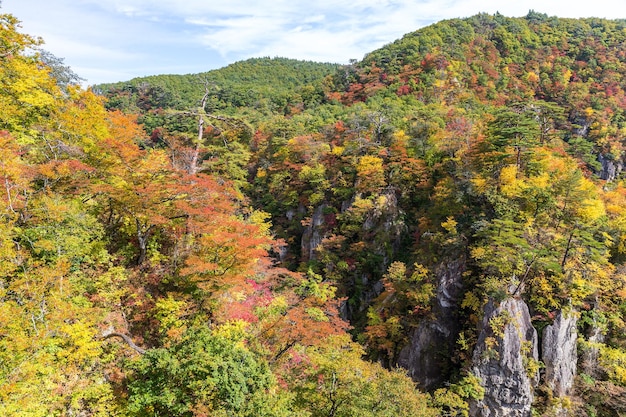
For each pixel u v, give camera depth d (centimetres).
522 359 2481
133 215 2073
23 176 1647
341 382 1697
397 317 3253
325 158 5238
